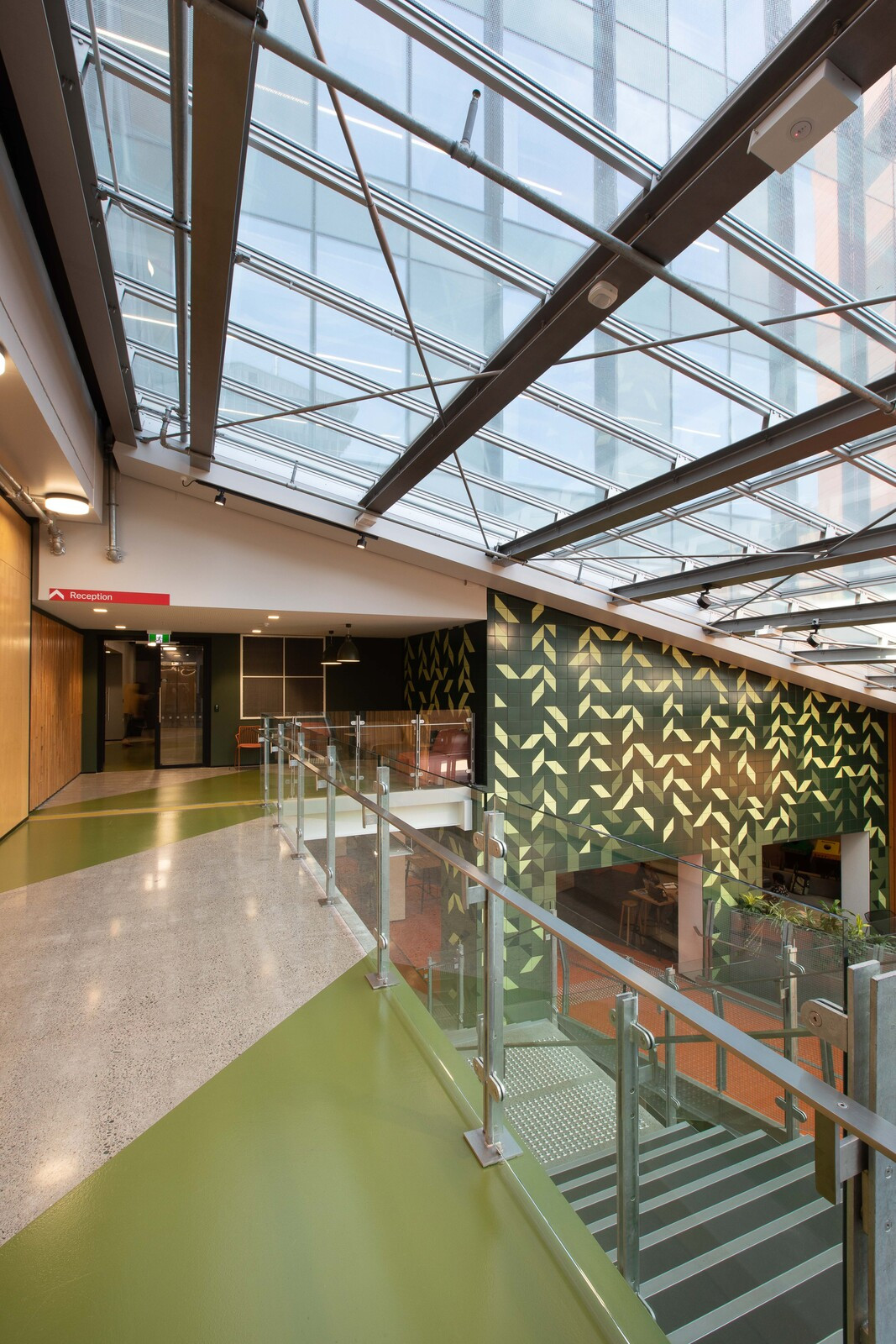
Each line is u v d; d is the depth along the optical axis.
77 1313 1.28
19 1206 1.54
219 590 7.62
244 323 4.78
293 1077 2.06
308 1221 1.49
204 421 5.55
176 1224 1.49
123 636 10.77
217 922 3.46
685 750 10.55
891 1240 0.83
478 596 9.02
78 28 2.63
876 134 2.76
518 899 1.56
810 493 5.64
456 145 2.59
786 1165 1.20
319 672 11.87
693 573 7.79
